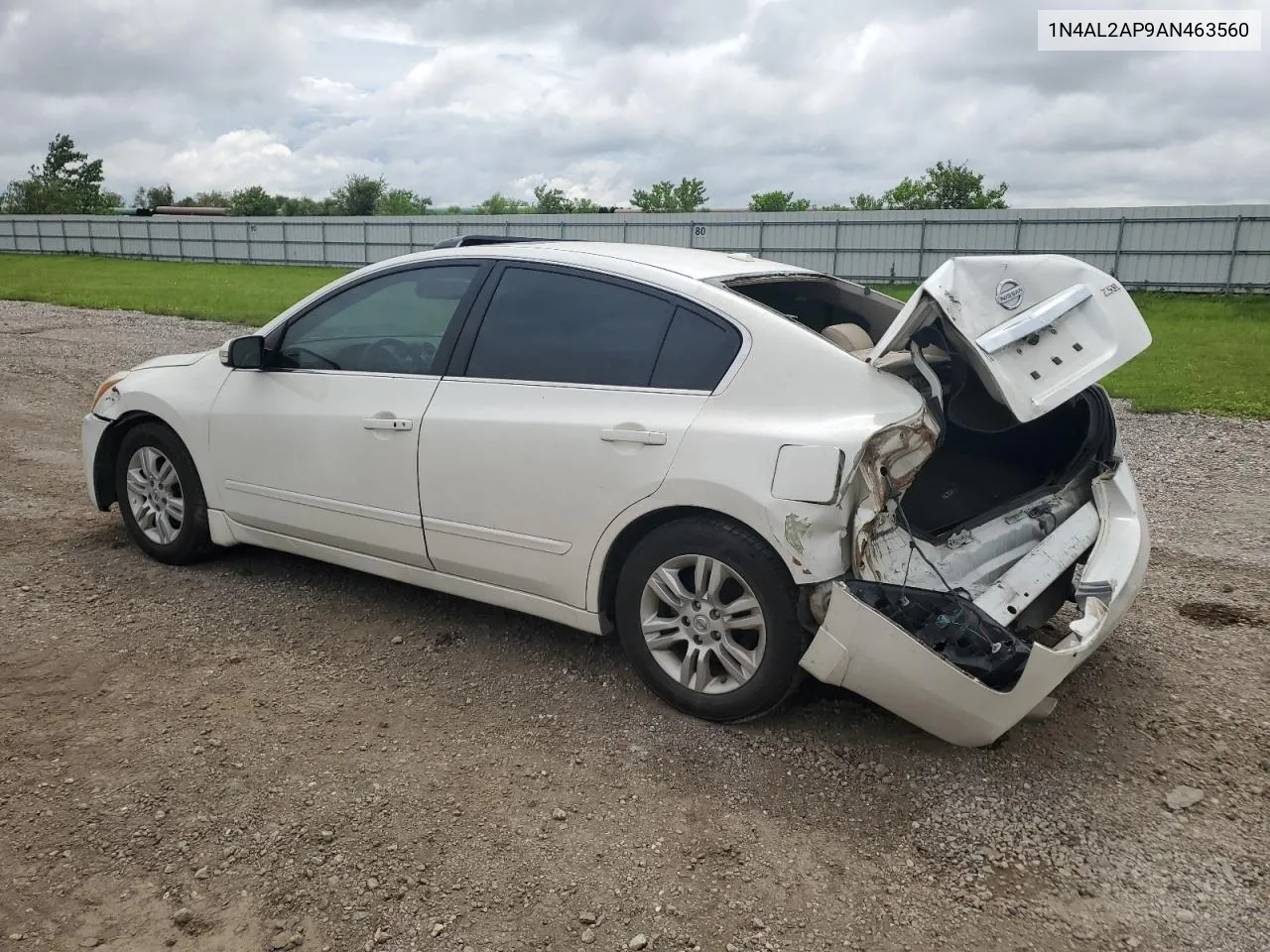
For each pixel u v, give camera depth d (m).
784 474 3.03
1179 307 27.47
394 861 2.67
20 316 17.44
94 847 2.68
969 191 63.28
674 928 2.45
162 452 4.70
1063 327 3.21
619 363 3.49
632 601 3.47
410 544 3.96
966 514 3.78
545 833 2.81
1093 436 3.79
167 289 26.95
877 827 2.88
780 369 3.20
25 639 3.93
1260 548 5.50
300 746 3.23
